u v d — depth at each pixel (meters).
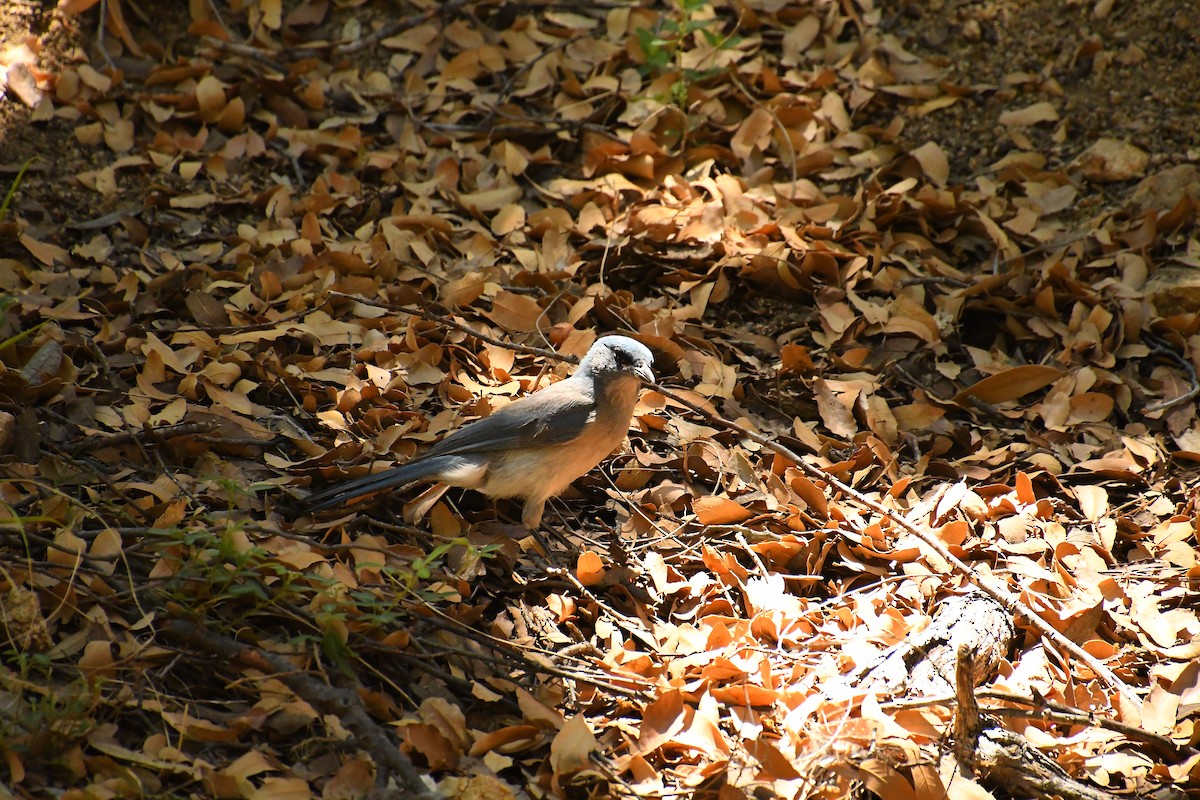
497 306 11.40
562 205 12.99
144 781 6.61
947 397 11.34
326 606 7.75
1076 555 9.41
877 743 7.46
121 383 9.95
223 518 8.59
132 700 7.08
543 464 9.20
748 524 9.80
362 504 9.40
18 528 7.82
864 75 14.12
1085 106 13.45
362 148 13.09
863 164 13.37
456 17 14.62
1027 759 7.45
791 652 8.47
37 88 12.51
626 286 12.30
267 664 7.45
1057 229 12.63
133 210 11.98
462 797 6.86
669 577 9.27
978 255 12.65
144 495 8.80
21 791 6.31
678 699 7.75
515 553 9.25
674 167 13.31
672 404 10.95
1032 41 13.95
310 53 14.02
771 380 11.33
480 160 13.29
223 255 11.70
